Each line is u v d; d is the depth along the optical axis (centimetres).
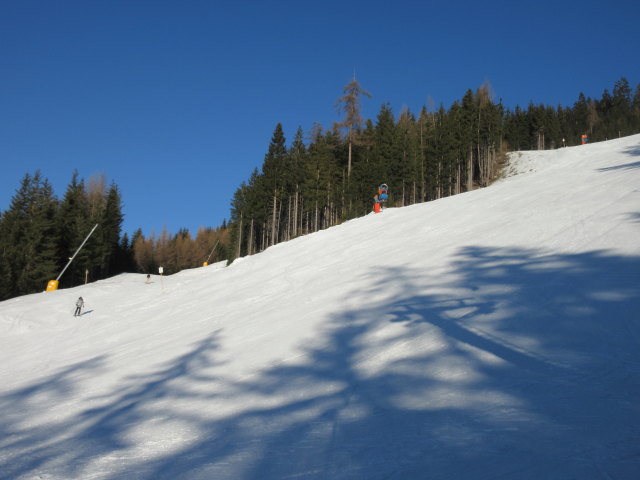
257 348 795
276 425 463
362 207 4403
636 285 604
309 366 638
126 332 1395
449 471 302
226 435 461
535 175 2020
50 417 666
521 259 883
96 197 6581
